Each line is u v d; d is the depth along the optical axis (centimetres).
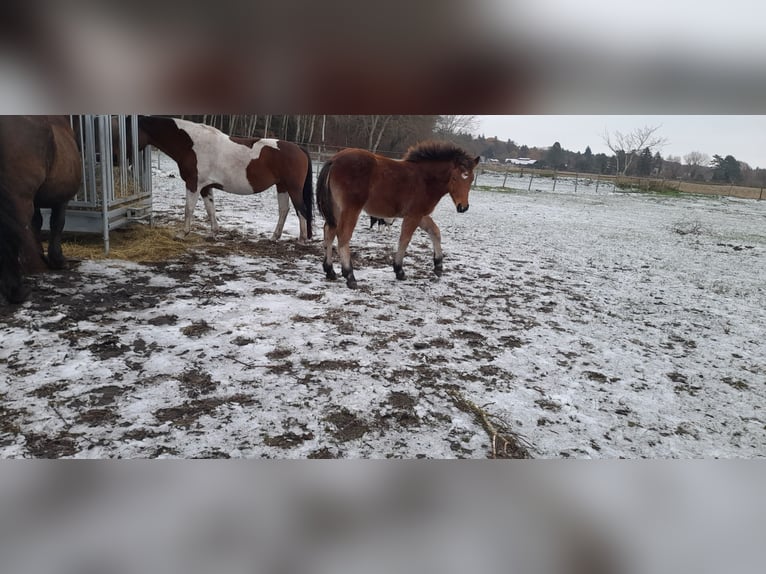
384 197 505
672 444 273
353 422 265
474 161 511
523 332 431
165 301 418
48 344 320
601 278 679
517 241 931
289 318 407
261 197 1258
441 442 255
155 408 261
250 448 234
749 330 500
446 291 537
